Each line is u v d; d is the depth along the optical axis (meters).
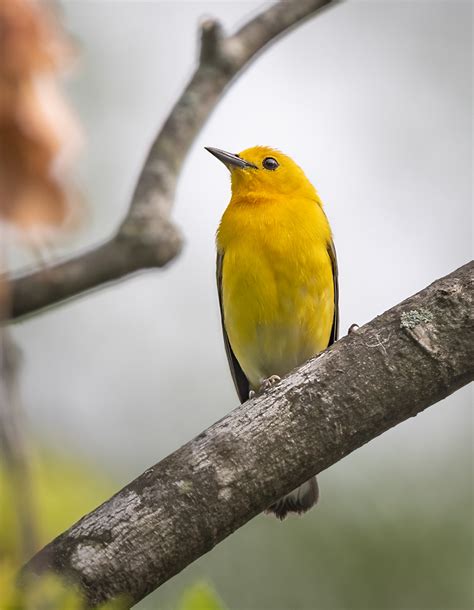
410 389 6.96
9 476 2.78
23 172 2.41
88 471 7.94
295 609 14.22
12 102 2.39
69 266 5.92
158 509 6.43
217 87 8.48
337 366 7.00
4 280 2.56
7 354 2.73
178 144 7.82
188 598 5.11
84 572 6.15
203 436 6.80
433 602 14.16
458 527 14.91
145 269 6.43
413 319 7.08
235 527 6.66
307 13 9.36
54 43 2.44
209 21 8.49
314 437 6.82
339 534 14.70
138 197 7.05
